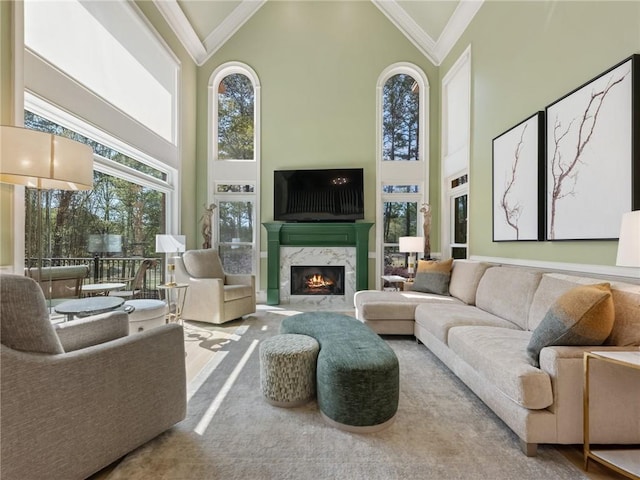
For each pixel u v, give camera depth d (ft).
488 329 7.14
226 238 17.67
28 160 5.76
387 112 17.63
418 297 11.18
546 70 8.90
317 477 4.42
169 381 5.30
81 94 8.93
